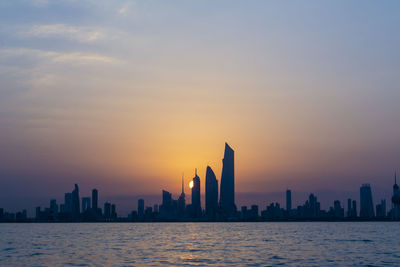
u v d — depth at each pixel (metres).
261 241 183.25
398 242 174.12
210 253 124.81
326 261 103.75
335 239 197.50
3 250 137.12
